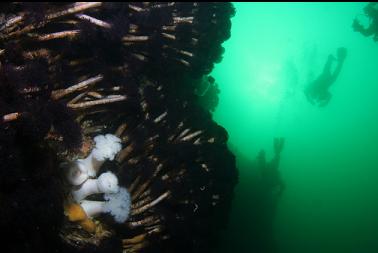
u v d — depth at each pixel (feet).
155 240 3.32
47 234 2.19
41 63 2.76
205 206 3.76
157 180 3.44
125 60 3.64
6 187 2.05
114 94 3.47
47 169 2.26
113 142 2.97
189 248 3.54
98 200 3.07
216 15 4.95
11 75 2.35
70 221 2.70
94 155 2.84
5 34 2.85
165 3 4.40
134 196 3.33
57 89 2.99
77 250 2.50
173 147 3.56
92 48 3.34
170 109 3.96
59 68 3.03
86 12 3.52
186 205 3.62
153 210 3.37
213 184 4.02
